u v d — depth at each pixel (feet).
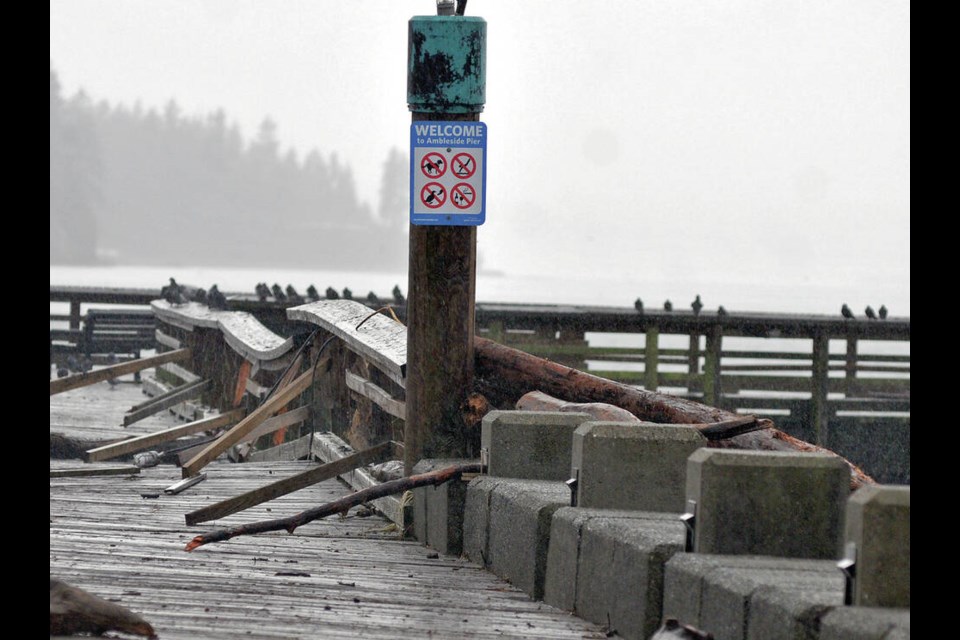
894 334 245.04
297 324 227.81
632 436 79.92
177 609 74.23
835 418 243.19
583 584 75.25
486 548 93.71
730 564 60.85
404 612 76.54
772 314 246.88
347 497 99.35
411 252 113.91
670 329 239.50
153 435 165.99
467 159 112.47
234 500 111.75
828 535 63.82
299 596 80.23
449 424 112.98
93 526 110.32
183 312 228.22
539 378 119.24
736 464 63.87
